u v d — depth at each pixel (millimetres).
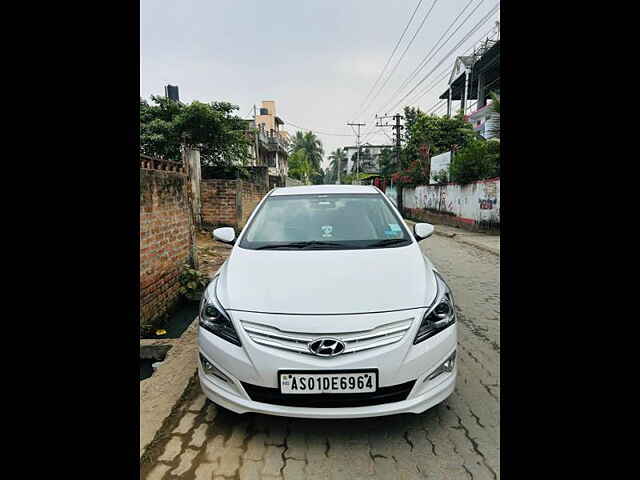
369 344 1932
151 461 1930
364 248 2719
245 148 13336
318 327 1941
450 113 32500
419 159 20078
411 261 2518
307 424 2223
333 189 3576
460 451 1984
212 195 10125
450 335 2115
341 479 1821
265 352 1942
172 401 2398
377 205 3314
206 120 11602
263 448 2029
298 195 3475
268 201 3432
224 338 2061
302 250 2697
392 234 2934
